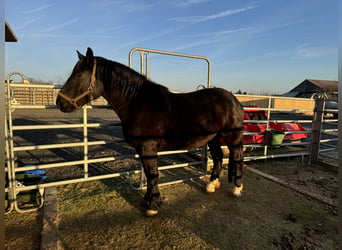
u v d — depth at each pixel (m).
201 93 2.70
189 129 2.47
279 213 2.60
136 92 2.40
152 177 2.43
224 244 2.03
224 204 2.78
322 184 3.50
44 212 2.39
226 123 2.70
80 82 2.29
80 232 2.13
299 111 4.55
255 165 4.42
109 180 3.47
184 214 2.52
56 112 15.45
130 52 2.97
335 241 2.12
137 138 2.35
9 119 2.46
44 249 1.84
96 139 6.51
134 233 2.15
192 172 3.92
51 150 5.31
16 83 2.54
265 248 1.99
